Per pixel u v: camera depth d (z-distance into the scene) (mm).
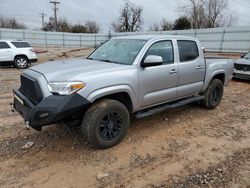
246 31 23922
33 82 3330
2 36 36938
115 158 3475
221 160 3488
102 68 3619
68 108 3104
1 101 6305
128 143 3928
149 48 4129
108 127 3643
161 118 5094
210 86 5547
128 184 2912
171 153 3652
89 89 3293
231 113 5617
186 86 4855
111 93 3545
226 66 5875
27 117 3240
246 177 3088
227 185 2924
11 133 4242
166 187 2873
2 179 2975
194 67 4926
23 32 38594
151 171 3188
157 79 4176
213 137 4250
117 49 4441
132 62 3918
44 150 3666
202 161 3447
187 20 49125
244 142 4094
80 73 3359
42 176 3049
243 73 9859
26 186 2857
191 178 3055
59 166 3266
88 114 3449
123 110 3727
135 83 3824
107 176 3051
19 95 3699
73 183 2918
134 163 3363
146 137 4168
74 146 3785
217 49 26844
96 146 3592
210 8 46781
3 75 10953
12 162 3342
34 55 14430
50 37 41312
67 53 27906
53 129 4387
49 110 3051
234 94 7758
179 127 4660
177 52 4613
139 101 3992
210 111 5703
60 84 3158
